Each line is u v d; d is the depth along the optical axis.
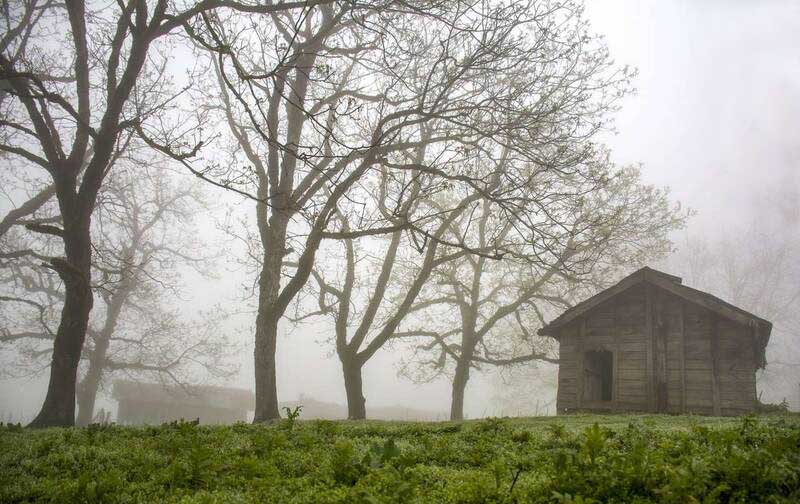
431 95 19.39
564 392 21.86
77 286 16.09
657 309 20.78
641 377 20.53
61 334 15.77
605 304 21.86
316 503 4.35
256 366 18.20
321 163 19.05
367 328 23.92
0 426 10.34
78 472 5.77
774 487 4.14
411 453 6.02
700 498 4.02
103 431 9.09
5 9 19.41
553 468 5.10
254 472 5.35
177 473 5.16
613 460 4.76
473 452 6.47
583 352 21.88
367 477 4.78
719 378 19.28
